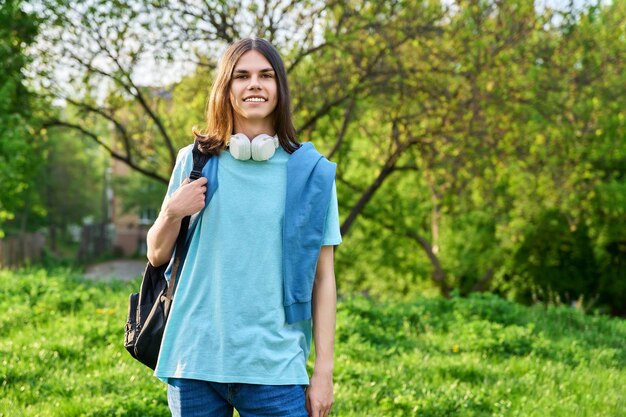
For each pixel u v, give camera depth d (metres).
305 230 2.18
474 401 4.81
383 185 18.33
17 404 4.19
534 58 11.06
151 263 2.28
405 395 4.74
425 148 12.22
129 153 13.30
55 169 40.84
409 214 19.05
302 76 11.22
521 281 22.31
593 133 12.31
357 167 17.25
